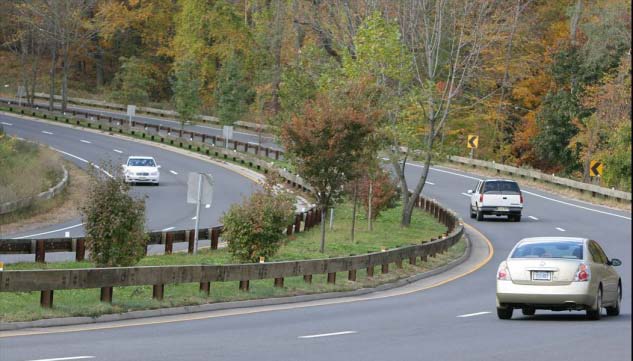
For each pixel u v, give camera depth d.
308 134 49.72
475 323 27.03
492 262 52.28
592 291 27.06
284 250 50.19
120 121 125.94
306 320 28.05
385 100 65.56
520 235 63.19
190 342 21.97
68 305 27.92
